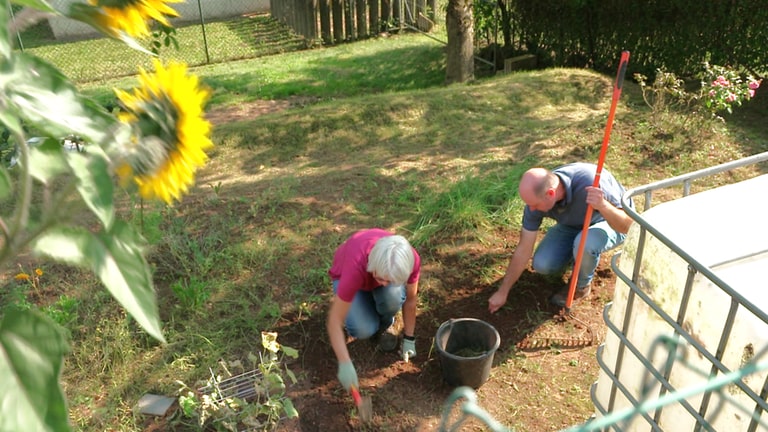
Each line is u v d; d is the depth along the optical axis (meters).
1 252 0.71
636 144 6.21
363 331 3.55
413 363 3.62
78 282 4.05
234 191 5.31
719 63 8.15
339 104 7.11
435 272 4.32
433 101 7.16
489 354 3.31
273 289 4.09
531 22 9.93
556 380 3.52
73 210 0.75
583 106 7.35
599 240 3.88
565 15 9.35
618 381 2.40
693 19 8.12
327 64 10.74
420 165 5.82
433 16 12.73
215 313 3.84
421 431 3.20
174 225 4.66
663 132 6.35
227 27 13.11
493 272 4.34
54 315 3.57
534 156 5.99
